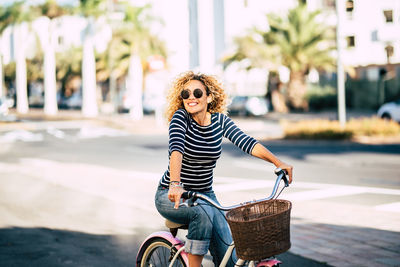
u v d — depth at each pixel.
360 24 41.06
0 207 8.40
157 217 7.54
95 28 43.38
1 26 51.69
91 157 16.16
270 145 19.00
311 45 36.44
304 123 21.02
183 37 46.31
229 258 3.47
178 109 3.60
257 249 2.91
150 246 3.98
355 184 10.36
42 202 8.79
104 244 6.11
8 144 20.58
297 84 37.97
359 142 18.80
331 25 41.22
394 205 8.13
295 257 5.38
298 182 10.74
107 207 8.30
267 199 3.22
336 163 13.70
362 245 5.75
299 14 36.41
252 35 37.75
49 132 26.70
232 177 11.69
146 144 20.27
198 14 46.34
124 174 12.23
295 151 16.61
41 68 71.69
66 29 65.56
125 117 38.38
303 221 7.07
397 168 12.51
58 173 12.48
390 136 19.58
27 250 5.88
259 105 35.44
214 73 3.64
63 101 60.78
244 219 3.14
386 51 40.97
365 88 38.25
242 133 3.53
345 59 41.16
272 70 36.69
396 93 36.88
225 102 3.65
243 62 37.75
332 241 5.96
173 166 3.27
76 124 32.69
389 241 5.89
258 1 44.75
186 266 3.59
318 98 38.53
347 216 7.33
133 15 44.25
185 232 6.78
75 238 6.39
